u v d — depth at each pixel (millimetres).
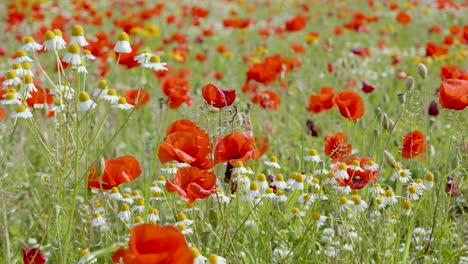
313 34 10438
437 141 6375
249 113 6125
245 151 3270
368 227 3986
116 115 7695
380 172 4441
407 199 3873
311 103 5703
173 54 10359
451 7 15328
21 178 5945
